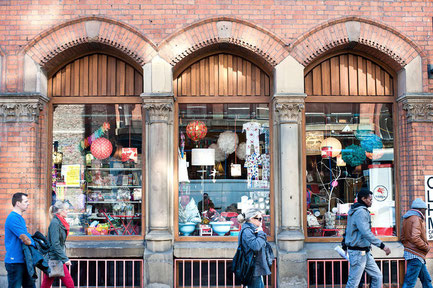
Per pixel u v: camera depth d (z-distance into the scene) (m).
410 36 7.57
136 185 7.85
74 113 7.94
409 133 7.56
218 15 7.48
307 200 7.83
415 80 7.54
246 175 7.89
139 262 7.54
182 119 7.92
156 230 7.34
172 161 7.62
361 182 7.93
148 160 7.63
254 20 7.52
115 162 7.91
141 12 7.51
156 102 7.43
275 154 7.69
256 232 5.54
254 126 7.93
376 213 7.88
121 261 7.52
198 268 7.49
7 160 7.30
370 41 7.53
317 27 7.49
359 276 5.97
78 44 7.48
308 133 7.91
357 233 6.00
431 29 7.60
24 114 7.34
